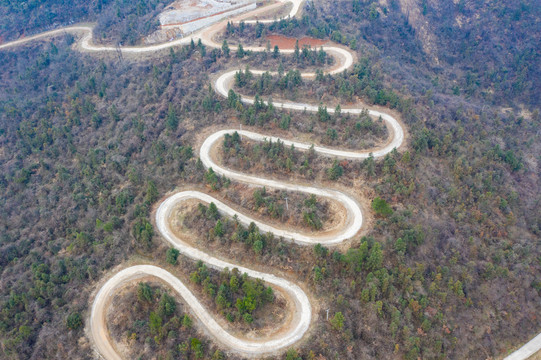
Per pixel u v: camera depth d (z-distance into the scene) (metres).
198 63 149.25
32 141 135.50
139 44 170.75
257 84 131.75
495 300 93.00
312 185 104.06
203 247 93.56
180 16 175.75
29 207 119.69
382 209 92.56
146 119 132.25
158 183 109.81
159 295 84.50
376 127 116.50
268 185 104.94
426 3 198.12
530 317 94.19
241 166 110.12
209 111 126.88
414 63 179.38
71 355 78.75
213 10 180.00
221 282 84.75
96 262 94.00
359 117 119.69
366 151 111.62
